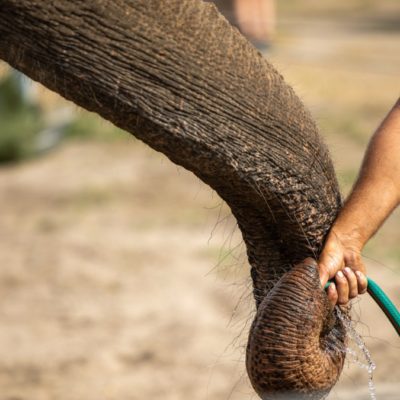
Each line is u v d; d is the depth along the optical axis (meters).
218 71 5.03
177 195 19.09
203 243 15.59
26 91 23.03
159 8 4.95
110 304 13.18
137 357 11.50
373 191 5.55
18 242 16.11
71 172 21.30
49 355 11.59
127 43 4.89
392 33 42.38
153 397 10.48
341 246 5.46
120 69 4.89
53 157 22.86
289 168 5.25
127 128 5.02
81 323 12.59
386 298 5.67
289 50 34.28
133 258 14.97
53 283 14.06
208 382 10.73
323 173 5.43
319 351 5.28
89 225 17.02
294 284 5.24
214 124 5.04
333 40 39.31
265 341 5.15
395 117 5.77
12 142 22.30
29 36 4.82
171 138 5.01
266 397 5.24
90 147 23.64
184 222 16.97
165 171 20.98
